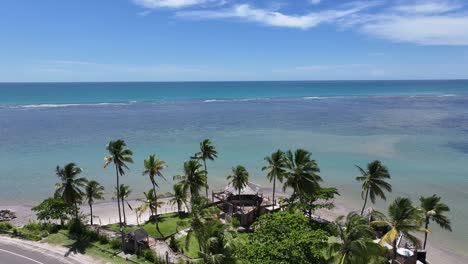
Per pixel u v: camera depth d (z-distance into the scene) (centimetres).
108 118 15412
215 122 15000
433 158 9544
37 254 4162
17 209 6097
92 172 8100
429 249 4981
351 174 8244
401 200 3544
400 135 12400
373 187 5116
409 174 8212
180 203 5956
